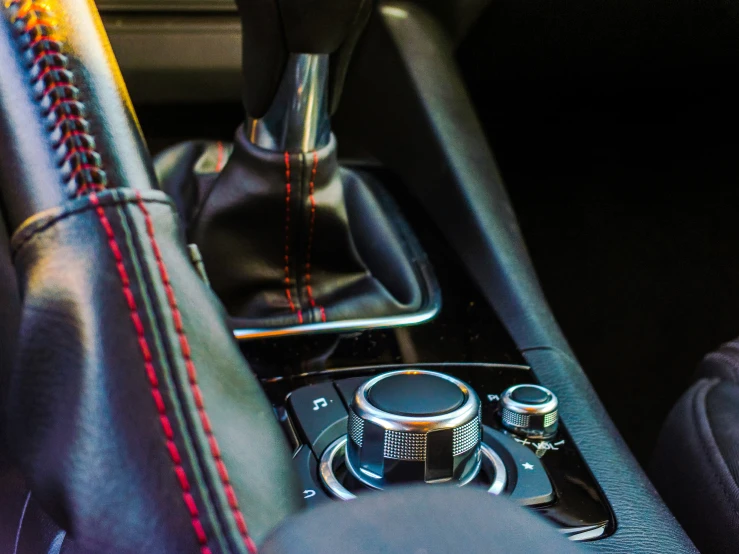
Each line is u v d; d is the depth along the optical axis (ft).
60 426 0.81
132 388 0.79
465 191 2.41
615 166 3.71
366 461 1.22
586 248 3.64
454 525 0.67
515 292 2.14
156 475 0.77
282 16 1.52
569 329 3.51
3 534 1.39
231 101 2.88
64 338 0.82
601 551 1.30
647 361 3.47
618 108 3.38
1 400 1.16
